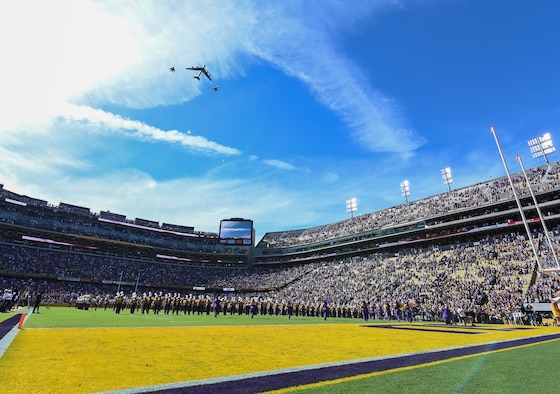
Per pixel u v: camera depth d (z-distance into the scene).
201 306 39.16
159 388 5.62
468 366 8.05
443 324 31.81
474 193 68.25
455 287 49.44
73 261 73.38
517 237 54.53
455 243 64.38
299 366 7.89
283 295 73.69
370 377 6.75
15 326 15.46
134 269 80.62
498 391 5.70
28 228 70.94
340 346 11.95
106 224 85.81
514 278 45.19
